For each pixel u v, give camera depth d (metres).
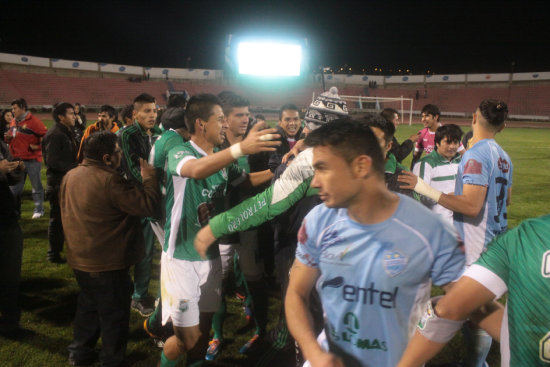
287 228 2.33
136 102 3.48
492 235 2.46
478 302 1.10
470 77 46.97
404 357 1.20
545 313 0.98
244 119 3.19
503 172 2.41
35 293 3.70
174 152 2.07
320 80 49.31
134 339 3.04
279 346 2.59
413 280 1.19
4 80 36.84
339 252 1.23
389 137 2.26
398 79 49.41
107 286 2.46
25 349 2.86
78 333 2.65
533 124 36.44
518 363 1.05
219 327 2.88
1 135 6.36
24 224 5.71
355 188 1.14
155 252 4.88
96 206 2.35
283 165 2.12
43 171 9.80
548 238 0.98
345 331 1.32
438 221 1.17
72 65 41.41
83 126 6.80
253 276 2.89
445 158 3.75
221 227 1.65
